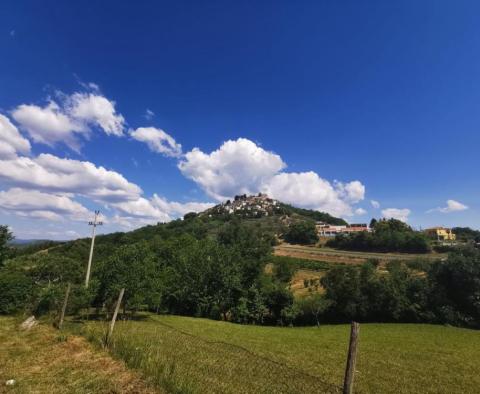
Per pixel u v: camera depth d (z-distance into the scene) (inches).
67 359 550.9
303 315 2265.0
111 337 620.4
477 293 2142.0
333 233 7219.5
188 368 616.1
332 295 2331.4
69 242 4308.6
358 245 5182.1
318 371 868.6
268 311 2236.7
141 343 701.3
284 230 6879.9
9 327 876.6
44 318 1029.2
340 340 1493.6
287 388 661.3
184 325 1616.6
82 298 1263.5
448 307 2160.4
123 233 4584.2
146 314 1961.1
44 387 430.9
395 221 5999.0
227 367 743.7
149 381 433.1
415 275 2586.1
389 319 2284.7
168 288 2059.5
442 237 6082.7
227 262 2346.2
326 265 3917.3
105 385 427.5
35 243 4451.3
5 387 434.9
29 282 1337.4
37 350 619.2
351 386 344.5
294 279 3356.3
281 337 1481.3
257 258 2450.8
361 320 2314.2
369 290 2311.8
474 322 2134.6
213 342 1115.3
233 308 2235.5
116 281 1551.4
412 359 1148.5
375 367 989.8
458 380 894.4
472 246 2413.9
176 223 6791.3
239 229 4288.9
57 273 1900.8
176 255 2536.9
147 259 1715.1
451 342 1549.0
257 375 727.1
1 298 1229.7
